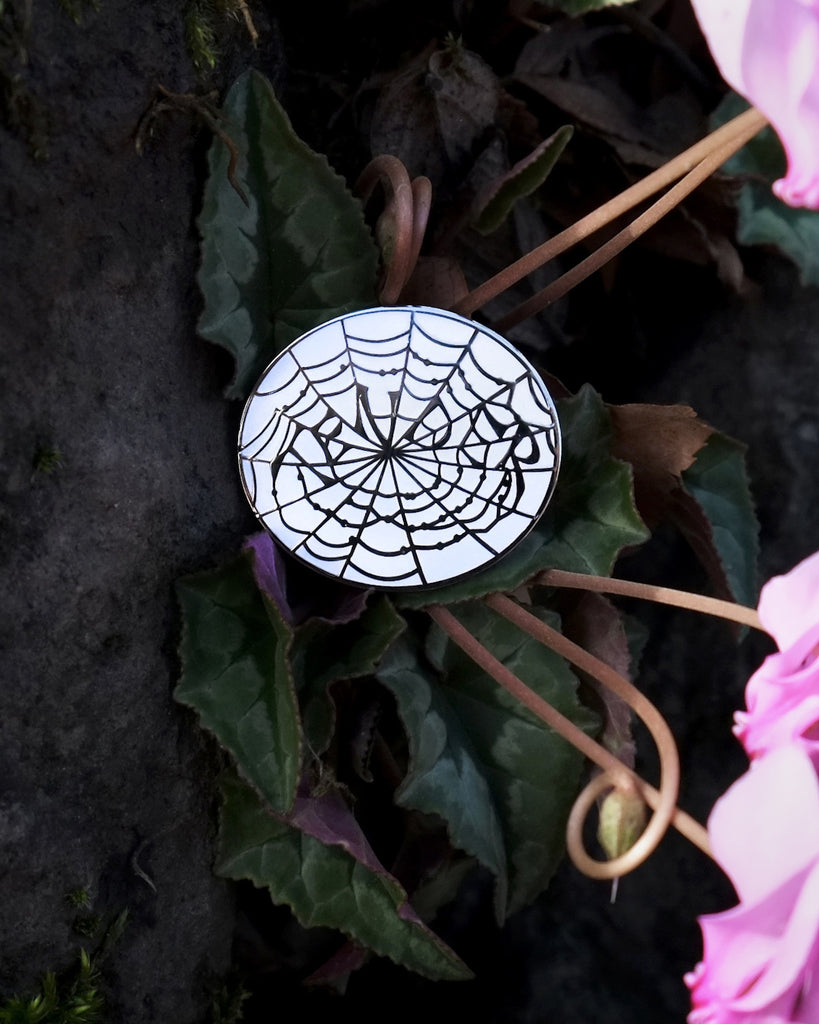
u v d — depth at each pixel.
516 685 0.20
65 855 0.19
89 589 0.18
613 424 0.21
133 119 0.18
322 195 0.20
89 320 0.18
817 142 0.15
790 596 0.17
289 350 0.19
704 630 0.25
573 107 0.23
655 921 0.26
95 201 0.18
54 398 0.18
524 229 0.24
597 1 0.20
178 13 0.19
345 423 0.19
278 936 0.24
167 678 0.20
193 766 0.20
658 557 0.25
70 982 0.20
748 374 0.25
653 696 0.25
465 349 0.19
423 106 0.22
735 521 0.23
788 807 0.16
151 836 0.20
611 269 0.25
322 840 0.20
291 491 0.19
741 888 0.16
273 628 0.20
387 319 0.19
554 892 0.26
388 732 0.22
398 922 0.20
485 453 0.19
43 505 0.18
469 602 0.21
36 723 0.19
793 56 0.15
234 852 0.21
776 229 0.24
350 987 0.25
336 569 0.20
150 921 0.20
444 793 0.21
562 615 0.22
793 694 0.17
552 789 0.22
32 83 0.17
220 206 0.19
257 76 0.20
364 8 0.23
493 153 0.22
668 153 0.24
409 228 0.19
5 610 0.18
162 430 0.19
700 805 0.25
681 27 0.25
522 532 0.20
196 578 0.19
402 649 0.21
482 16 0.23
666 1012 0.25
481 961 0.26
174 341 0.19
